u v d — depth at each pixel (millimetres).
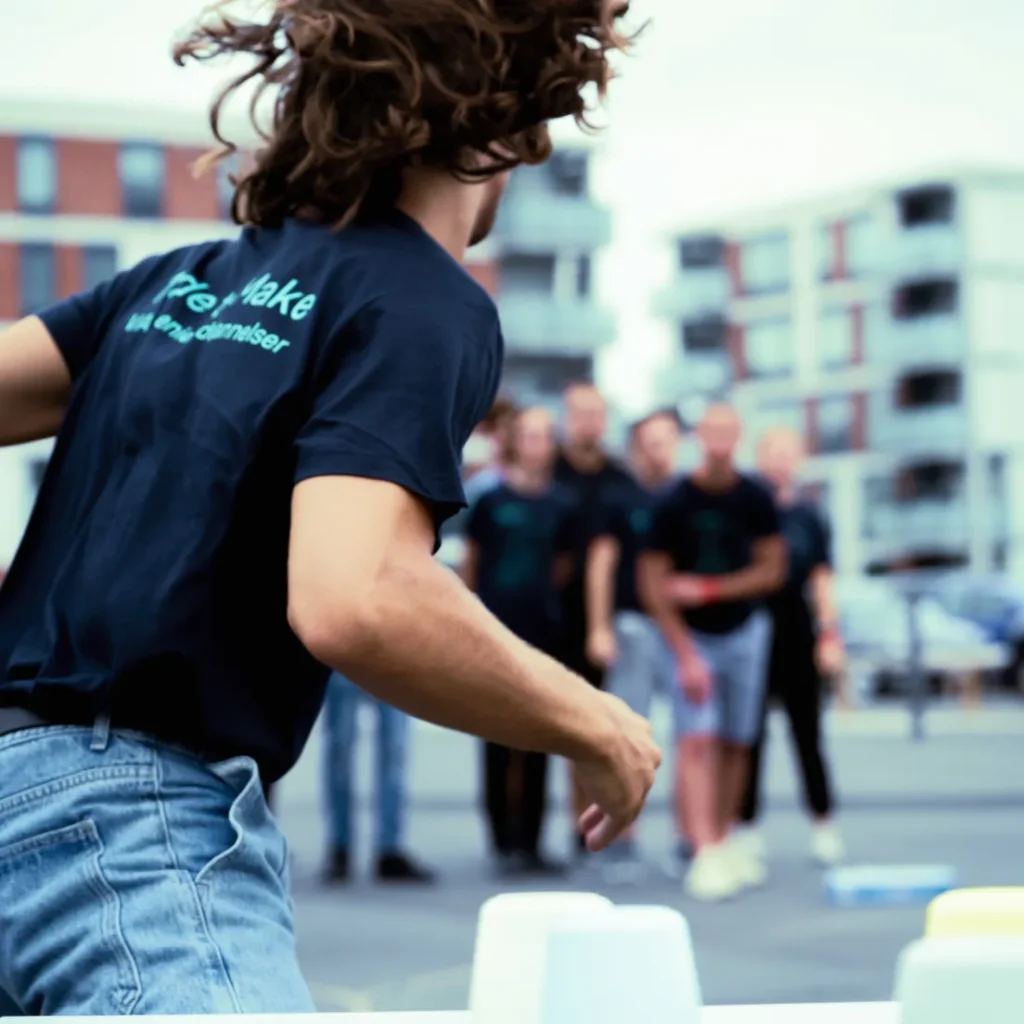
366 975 6973
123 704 1975
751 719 9258
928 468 77625
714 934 7895
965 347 76312
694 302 82312
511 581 9766
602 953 1343
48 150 65250
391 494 1850
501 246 71500
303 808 14367
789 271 80812
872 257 78188
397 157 2102
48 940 1906
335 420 1897
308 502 1852
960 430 76375
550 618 9820
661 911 1391
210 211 66312
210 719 1973
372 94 2084
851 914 8422
